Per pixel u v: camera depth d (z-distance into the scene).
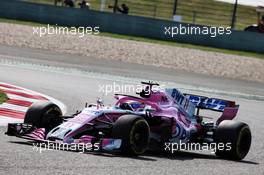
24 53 91.56
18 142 33.16
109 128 32.88
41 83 66.06
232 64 104.44
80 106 53.31
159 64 97.62
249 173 32.28
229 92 78.69
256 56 116.31
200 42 121.12
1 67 75.38
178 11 154.12
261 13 160.88
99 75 79.06
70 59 91.88
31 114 33.88
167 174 29.02
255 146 42.84
